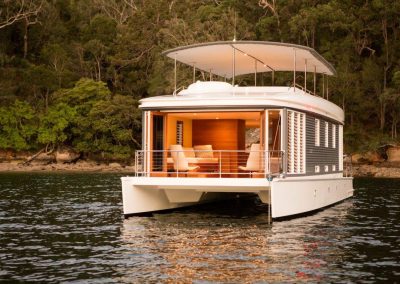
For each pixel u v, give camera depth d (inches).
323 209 769.6
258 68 861.2
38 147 2295.8
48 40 2689.5
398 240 522.6
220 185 617.0
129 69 2640.3
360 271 398.6
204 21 2329.0
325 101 806.5
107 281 369.1
